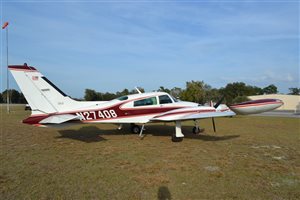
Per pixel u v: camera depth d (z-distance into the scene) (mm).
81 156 6246
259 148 7328
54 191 3924
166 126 13070
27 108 37750
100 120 8898
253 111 7168
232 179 4527
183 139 8992
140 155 6363
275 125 14375
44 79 8297
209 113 8484
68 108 8609
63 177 4598
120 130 11484
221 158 6062
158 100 9688
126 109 9195
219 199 3664
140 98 9453
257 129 12172
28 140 8672
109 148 7270
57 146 7574
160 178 4547
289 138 9266
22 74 8031
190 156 6254
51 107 8359
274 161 5812
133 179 4488
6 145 7734
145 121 9430
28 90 8102
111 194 3811
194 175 4734
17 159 5922
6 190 3953
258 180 4488
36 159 5934
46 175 4711
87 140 8719
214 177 4629
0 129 11664
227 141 8555
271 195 3816
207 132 10930
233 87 72438
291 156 6332
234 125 14273
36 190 3961
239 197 3736
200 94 44469
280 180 4504
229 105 7242
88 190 3967
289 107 53188
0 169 5098
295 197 3750
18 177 4594
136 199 3637
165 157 6145
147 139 8984
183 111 8711
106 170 5031
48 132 10750
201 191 3951
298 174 4855
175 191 3941
